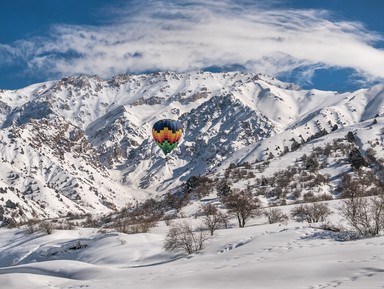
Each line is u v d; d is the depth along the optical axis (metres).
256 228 78.19
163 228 114.88
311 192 189.50
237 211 110.94
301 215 98.31
